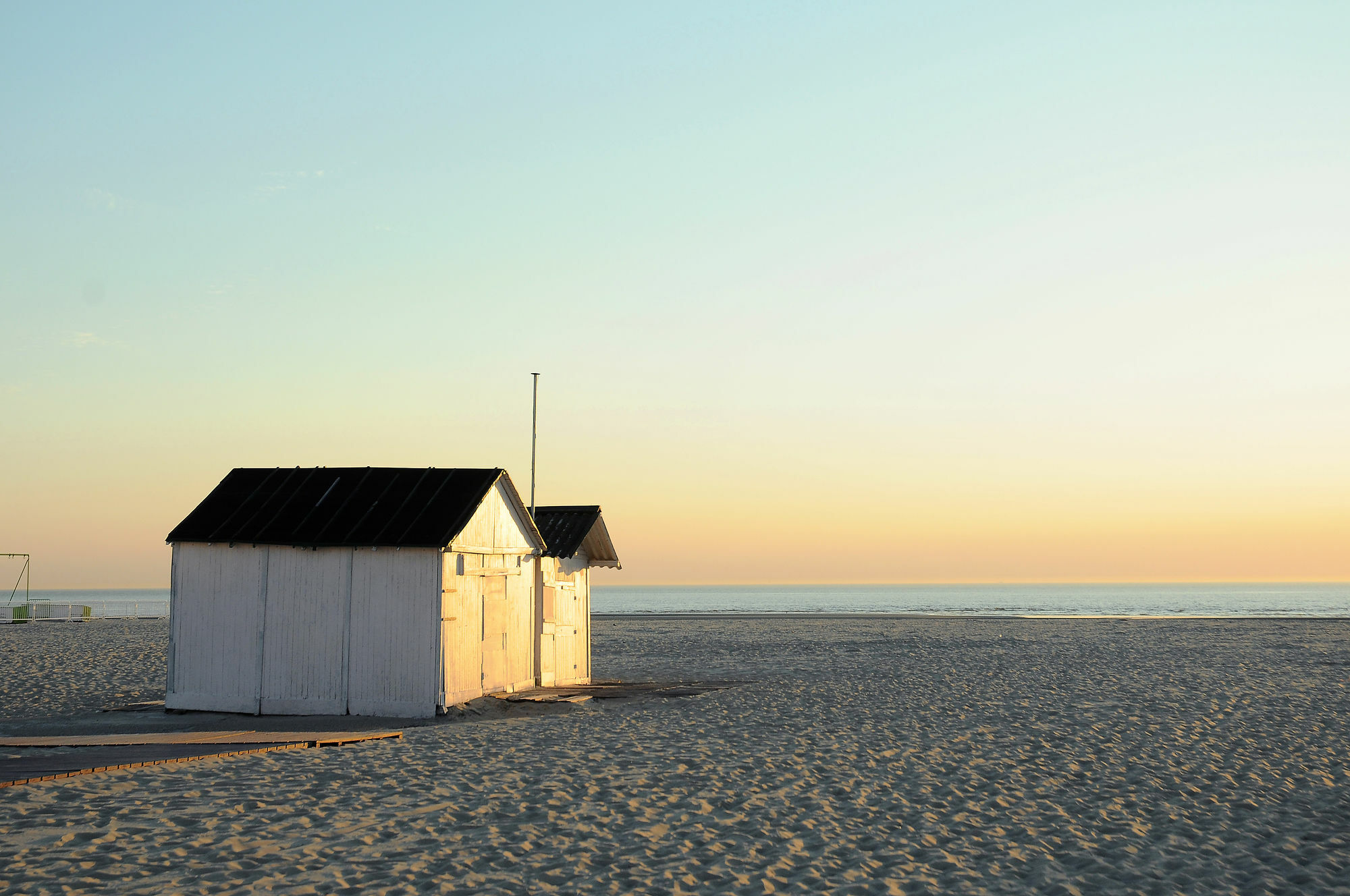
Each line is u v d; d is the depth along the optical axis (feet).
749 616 227.40
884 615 238.48
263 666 53.31
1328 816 30.17
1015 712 54.60
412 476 56.95
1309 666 84.28
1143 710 55.36
